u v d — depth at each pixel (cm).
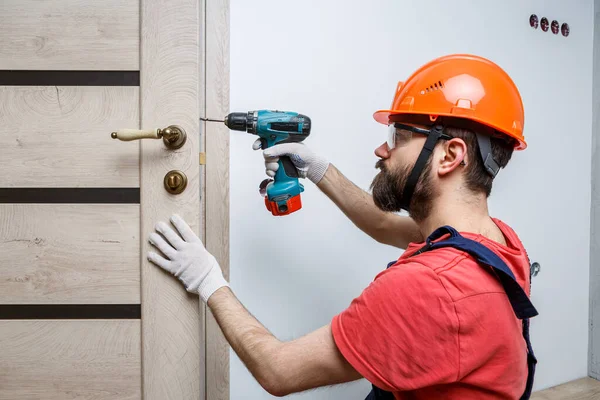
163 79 87
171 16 87
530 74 170
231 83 126
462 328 59
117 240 88
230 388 129
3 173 87
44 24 86
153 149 87
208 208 124
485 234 73
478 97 72
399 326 61
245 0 126
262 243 132
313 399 138
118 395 88
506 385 64
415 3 146
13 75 87
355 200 110
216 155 123
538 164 175
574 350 189
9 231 87
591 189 190
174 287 87
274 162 98
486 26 159
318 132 136
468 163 73
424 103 74
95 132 87
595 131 188
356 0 138
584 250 190
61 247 87
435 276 61
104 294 88
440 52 151
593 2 186
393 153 79
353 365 64
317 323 139
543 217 178
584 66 185
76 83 88
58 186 87
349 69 138
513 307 64
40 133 87
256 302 132
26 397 87
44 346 87
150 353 87
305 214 136
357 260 143
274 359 68
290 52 131
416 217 80
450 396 64
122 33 87
